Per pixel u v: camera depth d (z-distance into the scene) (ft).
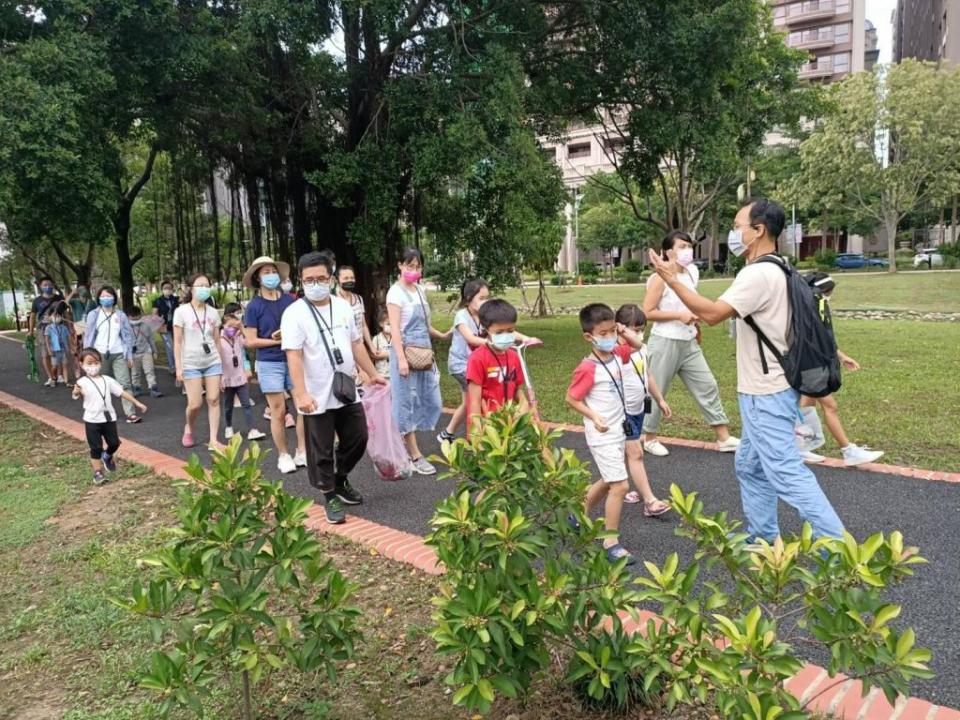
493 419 9.01
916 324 54.24
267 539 8.29
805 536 6.93
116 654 11.01
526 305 85.15
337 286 22.31
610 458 12.93
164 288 45.01
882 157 124.47
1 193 29.14
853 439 20.15
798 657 9.52
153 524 16.66
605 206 171.83
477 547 7.67
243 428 27.32
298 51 38.96
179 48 36.83
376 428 16.88
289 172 50.31
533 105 46.16
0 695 10.16
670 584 7.32
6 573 14.39
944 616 10.29
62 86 30.53
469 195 42.11
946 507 14.55
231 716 9.20
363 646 10.64
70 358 46.55
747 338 11.25
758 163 128.06
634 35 41.47
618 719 8.36
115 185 40.29
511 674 7.63
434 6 41.60
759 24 61.67
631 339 14.25
